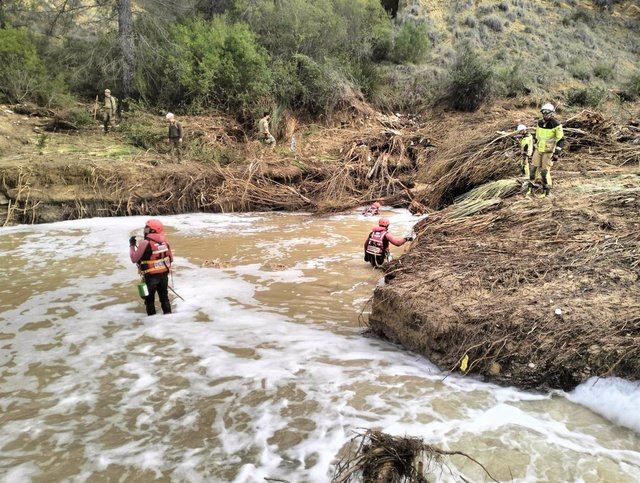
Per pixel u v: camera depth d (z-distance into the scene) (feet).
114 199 41.47
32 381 15.38
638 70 82.99
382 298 18.89
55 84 56.29
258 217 42.60
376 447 10.27
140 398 14.40
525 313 15.94
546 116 29.01
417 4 100.42
